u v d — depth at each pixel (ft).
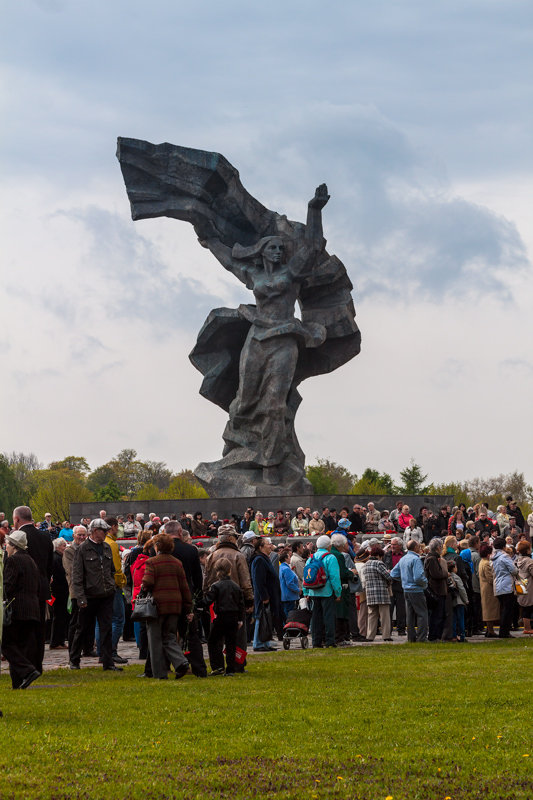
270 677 49.08
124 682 47.91
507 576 73.05
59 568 69.36
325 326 149.48
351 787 27.02
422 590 70.03
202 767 29.22
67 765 29.35
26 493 362.94
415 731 34.12
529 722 35.65
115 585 57.06
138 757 30.45
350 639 73.46
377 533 112.98
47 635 77.20
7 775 28.19
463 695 41.93
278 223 149.59
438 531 112.57
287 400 147.84
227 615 50.11
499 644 67.72
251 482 143.54
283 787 27.09
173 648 48.96
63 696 42.57
